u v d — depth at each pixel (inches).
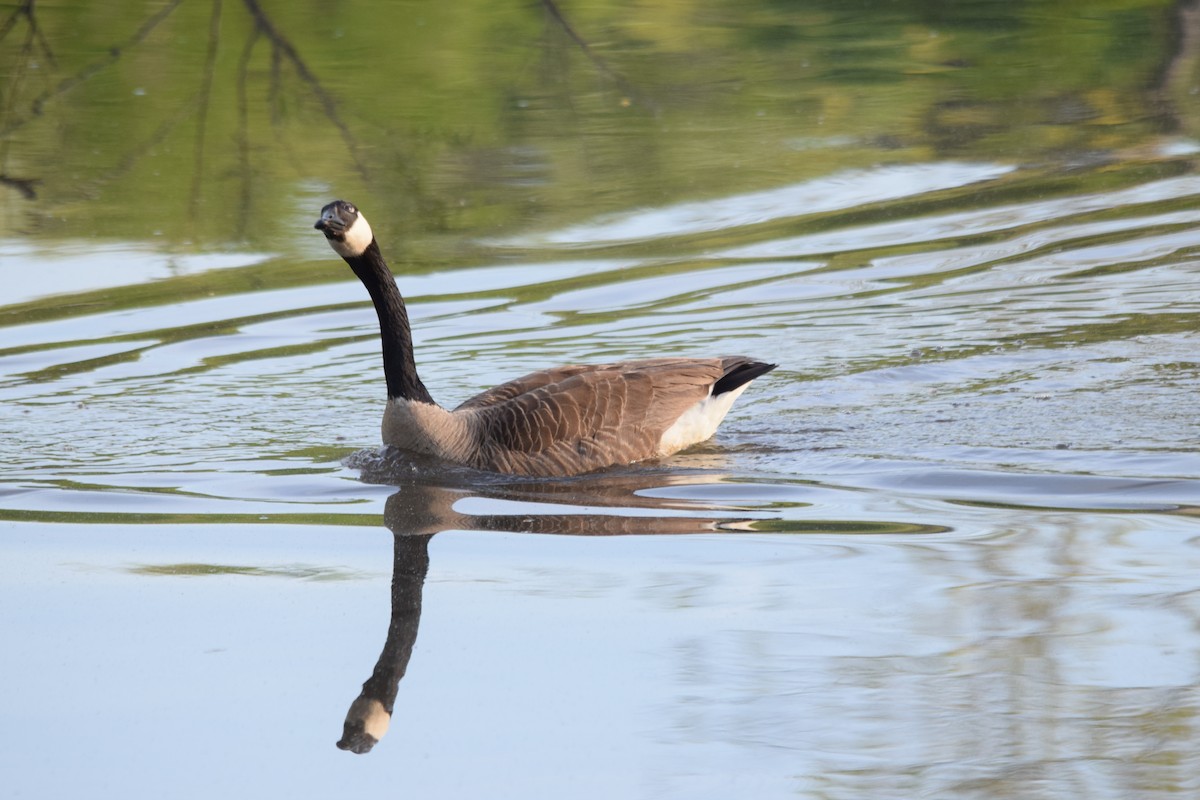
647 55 1152.8
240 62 1026.1
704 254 729.0
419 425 472.4
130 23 1151.0
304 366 590.6
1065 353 557.0
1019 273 670.5
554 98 1053.8
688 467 466.0
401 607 350.6
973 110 1002.1
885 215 781.3
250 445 493.4
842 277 682.2
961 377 539.2
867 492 431.2
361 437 501.0
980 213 776.9
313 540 399.5
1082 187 815.1
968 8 1300.4
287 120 999.0
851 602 348.2
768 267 704.4
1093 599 345.7
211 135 976.3
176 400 546.3
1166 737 281.1
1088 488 424.2
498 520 415.8
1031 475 435.8
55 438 501.7
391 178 875.4
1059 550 377.4
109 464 473.1
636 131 971.3
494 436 465.4
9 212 830.5
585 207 820.0
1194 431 466.3
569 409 466.6
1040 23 1249.4
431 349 607.5
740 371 497.4
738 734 284.5
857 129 965.2
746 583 361.7
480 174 882.1
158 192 873.5
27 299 689.0
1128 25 1228.5
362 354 606.9
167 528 410.9
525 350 602.5
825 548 385.1
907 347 580.7
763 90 1060.5
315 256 763.4
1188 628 327.6
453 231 782.5
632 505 427.5
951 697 298.0
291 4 1166.3
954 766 271.0
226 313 668.1
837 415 506.9
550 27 1187.3
